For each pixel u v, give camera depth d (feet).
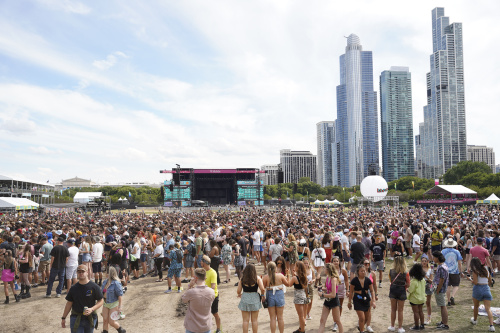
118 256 45.93
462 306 36.40
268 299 27.73
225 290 46.26
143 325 33.63
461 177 467.11
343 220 89.20
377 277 51.67
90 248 47.09
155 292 46.34
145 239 60.80
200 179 395.14
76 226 86.84
